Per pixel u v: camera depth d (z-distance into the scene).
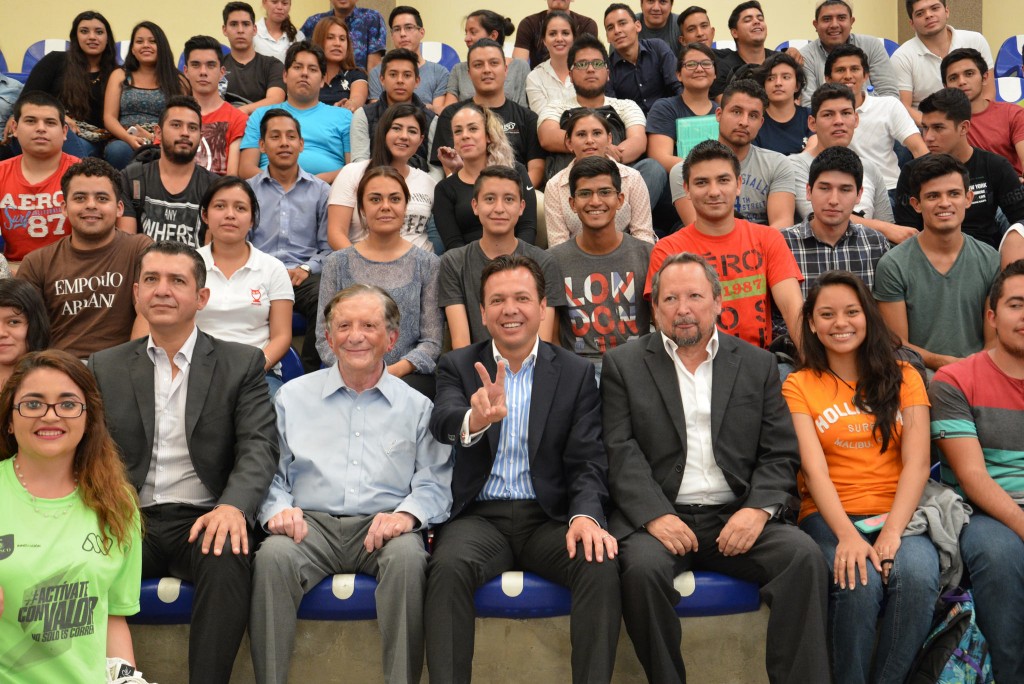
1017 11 7.84
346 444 2.98
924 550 2.79
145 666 2.85
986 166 4.49
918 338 3.75
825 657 2.63
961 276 3.71
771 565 2.73
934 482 3.06
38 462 2.35
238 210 3.81
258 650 2.67
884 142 5.17
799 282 3.82
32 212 4.32
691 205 4.47
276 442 2.96
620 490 2.89
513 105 5.26
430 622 2.66
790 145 5.14
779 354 3.57
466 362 3.08
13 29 7.27
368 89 6.14
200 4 7.48
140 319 3.69
